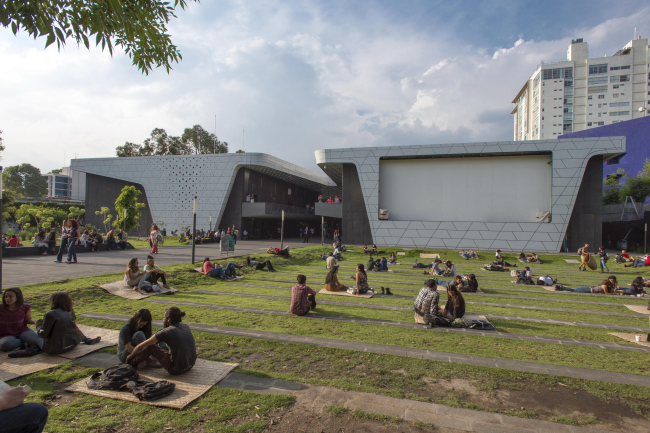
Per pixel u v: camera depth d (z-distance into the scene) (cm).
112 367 423
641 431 356
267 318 748
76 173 8425
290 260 2020
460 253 2567
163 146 5981
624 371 505
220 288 1122
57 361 476
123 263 1423
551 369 507
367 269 1764
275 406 383
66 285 902
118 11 362
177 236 3609
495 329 717
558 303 1015
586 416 382
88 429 324
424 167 2978
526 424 363
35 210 4034
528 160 2781
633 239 3272
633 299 1099
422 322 747
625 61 8488
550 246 2683
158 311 767
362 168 3016
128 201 2895
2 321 501
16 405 251
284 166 4144
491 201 2842
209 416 358
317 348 566
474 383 457
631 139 4678
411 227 2934
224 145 6297
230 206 3838
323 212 3647
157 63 519
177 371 443
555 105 8950
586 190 2786
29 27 338
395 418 366
